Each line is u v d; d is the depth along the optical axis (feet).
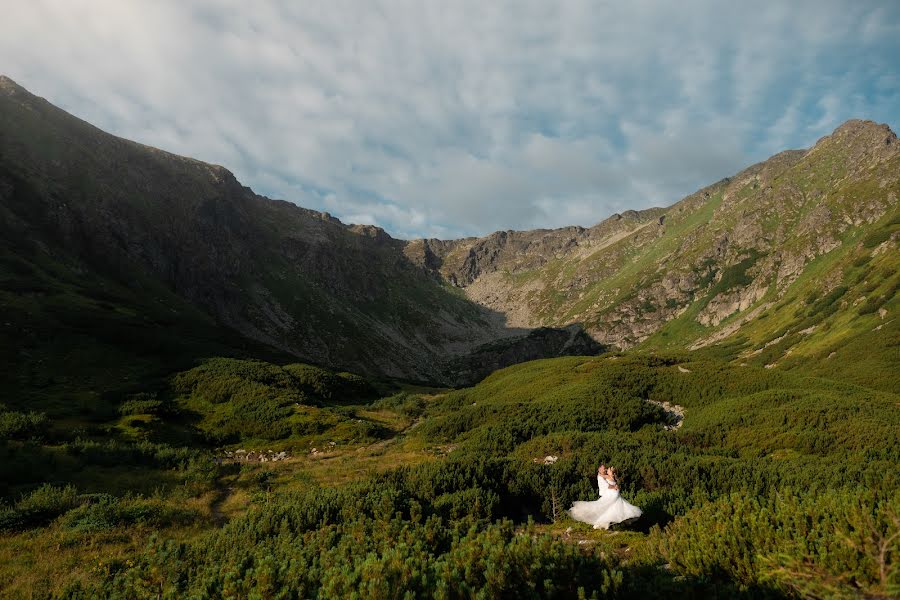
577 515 38.50
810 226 596.29
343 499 37.19
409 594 16.53
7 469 58.44
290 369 198.49
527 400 150.51
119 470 70.13
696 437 84.84
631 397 122.62
